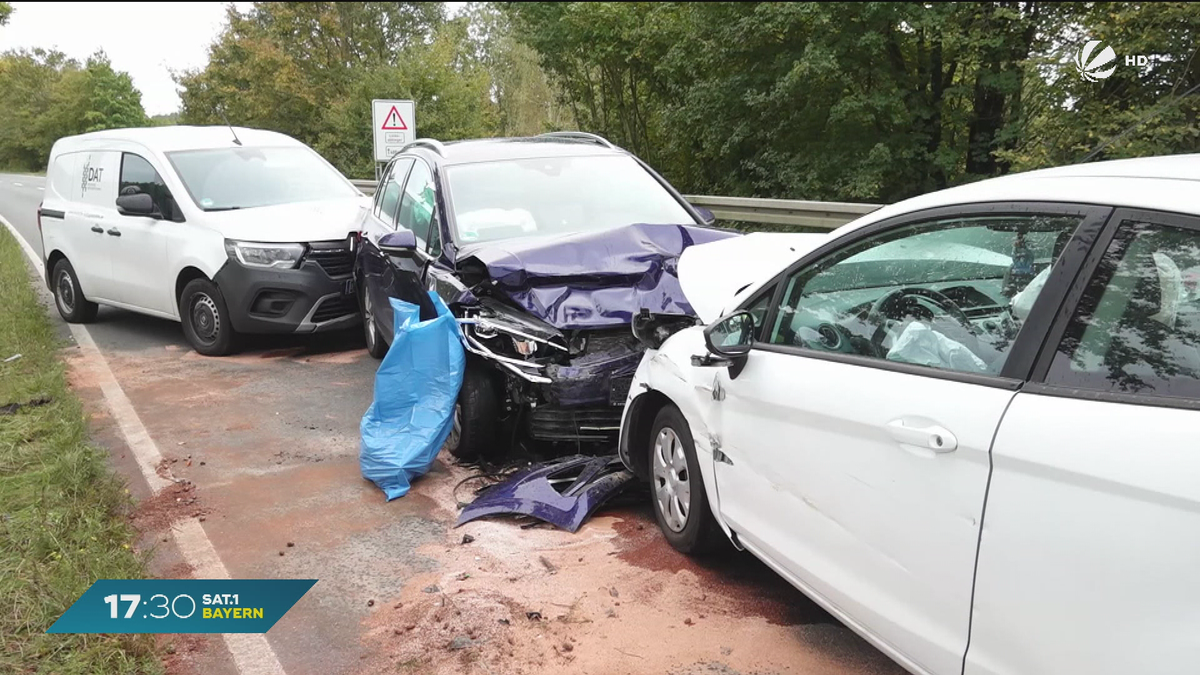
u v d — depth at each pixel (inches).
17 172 3117.6
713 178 883.4
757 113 758.5
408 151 295.1
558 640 134.6
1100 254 89.4
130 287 362.6
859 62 677.3
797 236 179.6
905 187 709.9
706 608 143.1
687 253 173.0
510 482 188.7
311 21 1624.0
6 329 350.0
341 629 141.0
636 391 170.9
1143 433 78.4
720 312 149.0
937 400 98.4
